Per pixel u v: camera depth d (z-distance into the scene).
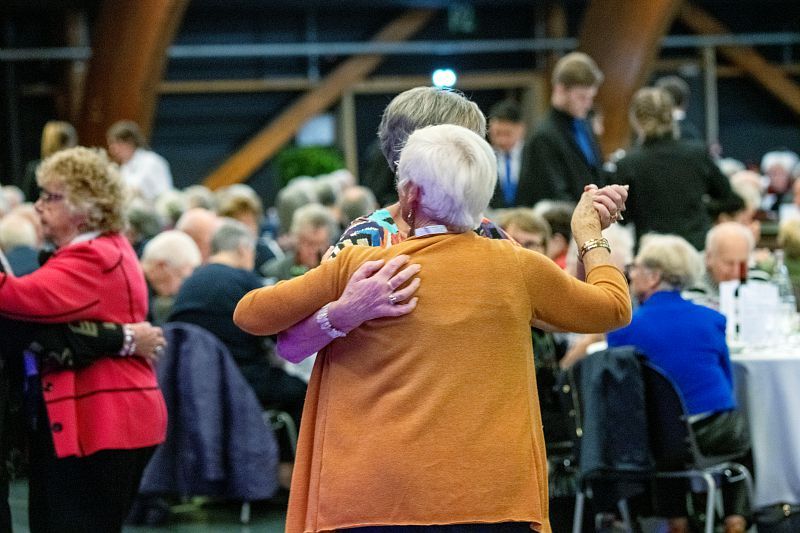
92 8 22.41
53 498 5.08
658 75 24.95
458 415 3.28
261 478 7.68
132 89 20.66
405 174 3.43
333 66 24.06
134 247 9.63
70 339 4.98
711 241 7.86
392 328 3.34
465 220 3.41
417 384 3.29
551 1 23.64
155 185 13.75
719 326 6.46
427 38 24.02
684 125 11.07
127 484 5.20
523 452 3.31
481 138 3.48
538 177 8.64
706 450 6.29
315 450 3.39
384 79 24.05
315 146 22.91
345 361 3.39
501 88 24.78
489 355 3.32
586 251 3.68
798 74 25.23
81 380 5.10
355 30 23.86
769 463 6.63
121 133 13.70
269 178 24.06
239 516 8.10
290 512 3.43
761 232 11.44
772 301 7.13
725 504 6.55
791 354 6.82
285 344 3.47
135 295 5.25
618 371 6.01
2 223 8.96
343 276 3.42
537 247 6.97
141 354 5.18
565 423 6.47
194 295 8.16
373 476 3.26
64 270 5.00
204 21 23.25
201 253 9.88
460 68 24.41
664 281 6.48
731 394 6.41
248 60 23.72
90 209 5.16
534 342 6.53
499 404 3.31
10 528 5.05
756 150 25.11
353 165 23.77
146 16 19.98
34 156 23.00
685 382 6.32
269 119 24.06
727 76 25.02
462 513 3.24
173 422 7.66
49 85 22.98
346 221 10.54
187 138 23.86
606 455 6.01
